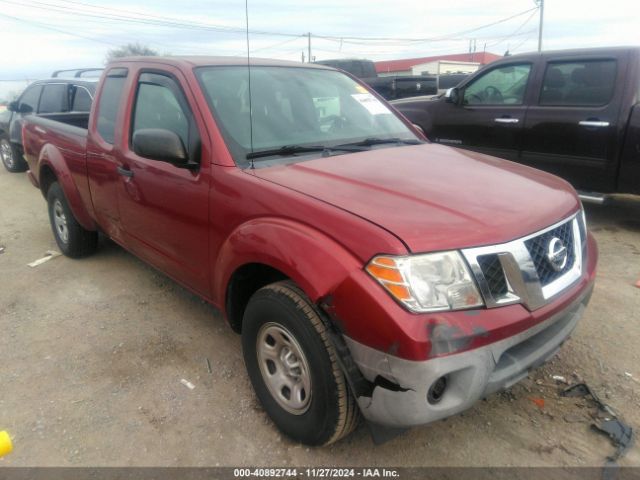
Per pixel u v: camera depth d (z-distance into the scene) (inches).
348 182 98.8
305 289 83.7
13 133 365.7
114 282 175.5
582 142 223.1
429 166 112.9
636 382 118.0
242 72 131.6
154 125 131.8
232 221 102.8
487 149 262.8
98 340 138.5
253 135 115.7
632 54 208.7
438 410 78.7
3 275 184.7
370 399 81.1
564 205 99.3
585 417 106.7
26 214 269.9
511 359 85.1
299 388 94.9
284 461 96.1
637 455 96.4
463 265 79.0
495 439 101.2
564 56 228.8
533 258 87.1
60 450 99.3
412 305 75.9
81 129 174.4
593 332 139.4
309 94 136.8
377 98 155.0
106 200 154.1
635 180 210.8
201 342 136.6
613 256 193.8
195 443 100.7
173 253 127.7
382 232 79.5
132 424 106.0
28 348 135.3
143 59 144.2
